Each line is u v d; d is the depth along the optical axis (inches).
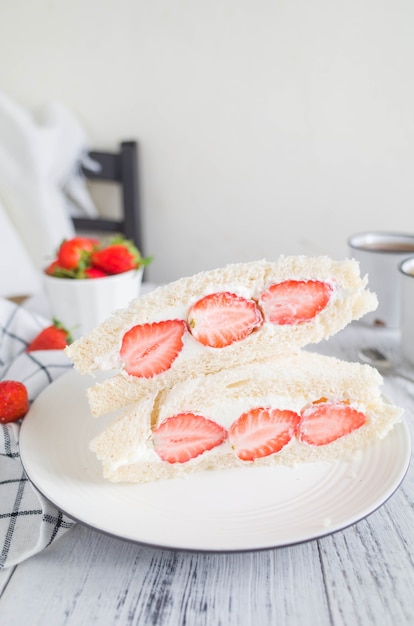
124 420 13.7
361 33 25.9
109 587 11.2
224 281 15.2
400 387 17.4
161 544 11.2
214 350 15.5
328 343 20.1
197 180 29.6
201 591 11.1
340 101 27.0
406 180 27.6
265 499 13.0
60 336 18.5
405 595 11.0
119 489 13.3
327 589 11.1
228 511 12.6
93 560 11.8
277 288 15.4
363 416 14.5
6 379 16.9
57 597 11.0
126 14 27.8
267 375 14.6
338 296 15.4
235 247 30.4
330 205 28.6
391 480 12.8
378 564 11.6
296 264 15.2
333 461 14.3
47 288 20.0
